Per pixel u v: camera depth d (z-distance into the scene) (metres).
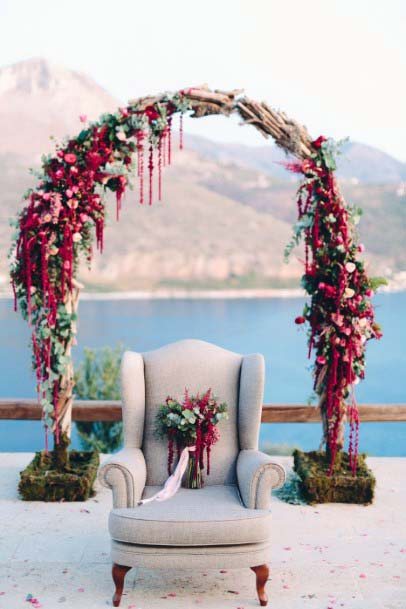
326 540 4.48
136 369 4.28
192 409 4.09
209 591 3.79
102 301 94.19
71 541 4.43
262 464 3.68
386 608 3.58
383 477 5.80
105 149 5.09
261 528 3.55
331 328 5.21
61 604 3.62
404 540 4.48
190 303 93.94
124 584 3.87
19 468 5.94
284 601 3.66
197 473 4.05
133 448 4.15
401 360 52.75
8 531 4.57
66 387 5.30
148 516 3.54
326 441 5.41
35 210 5.09
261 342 63.66
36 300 5.18
